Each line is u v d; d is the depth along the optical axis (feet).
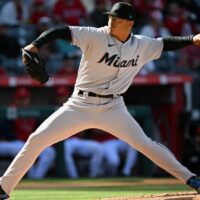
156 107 180.65
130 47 70.95
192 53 194.70
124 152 161.07
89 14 187.01
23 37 175.42
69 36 69.26
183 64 191.83
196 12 208.95
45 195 102.68
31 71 68.64
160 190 112.47
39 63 68.23
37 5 180.96
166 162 73.00
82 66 71.00
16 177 71.46
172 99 177.88
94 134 160.04
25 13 180.34
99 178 149.79
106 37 69.67
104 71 70.49
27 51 67.72
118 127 71.87
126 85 72.84
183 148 171.53
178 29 201.36
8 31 175.01
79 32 69.10
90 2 201.36
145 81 173.68
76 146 153.79
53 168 158.10
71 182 135.03
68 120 71.10
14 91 171.94
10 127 153.89
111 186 122.72
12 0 178.60
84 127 72.08
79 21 185.16
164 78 175.42
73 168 152.97
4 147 151.33
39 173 151.02
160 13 198.49
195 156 163.94
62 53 177.06
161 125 179.32
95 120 71.67
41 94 173.78
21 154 71.26
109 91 71.05
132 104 184.34
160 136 178.70
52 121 71.05
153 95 180.75
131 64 71.97
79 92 71.31
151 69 182.60
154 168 162.30
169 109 178.40
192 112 177.88
